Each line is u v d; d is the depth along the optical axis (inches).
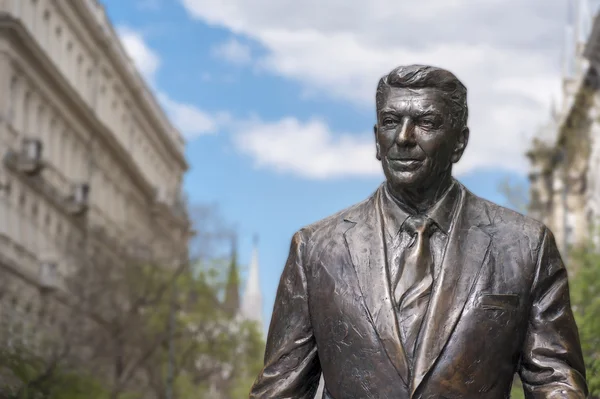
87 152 2108.8
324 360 138.2
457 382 131.7
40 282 1642.5
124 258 1455.5
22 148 1654.8
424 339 132.5
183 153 3115.2
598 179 1528.1
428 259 137.3
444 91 138.0
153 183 2760.8
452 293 134.6
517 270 136.6
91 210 2070.6
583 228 1631.4
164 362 1453.0
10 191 1606.8
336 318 137.2
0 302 1147.3
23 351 708.7
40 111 1851.6
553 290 137.7
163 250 1675.7
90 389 1160.8
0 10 1631.4
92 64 2164.1
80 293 1374.3
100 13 2226.9
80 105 1996.8
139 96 2511.1
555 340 136.0
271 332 144.6
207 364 1560.0
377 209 141.8
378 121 140.4
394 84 138.9
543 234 139.0
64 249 1690.5
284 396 140.6
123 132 2443.4
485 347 133.1
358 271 137.9
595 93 1496.1
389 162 138.9
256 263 5231.3
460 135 140.9
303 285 142.1
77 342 1277.1
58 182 1887.3
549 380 134.8
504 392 134.6
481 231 138.5
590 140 1498.5
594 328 474.9
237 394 1569.9
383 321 134.4
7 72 1627.7
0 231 1546.5
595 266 725.3
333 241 141.1
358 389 134.6
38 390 707.4
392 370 132.9
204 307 1524.4
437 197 140.3
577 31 1953.7
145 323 1392.7
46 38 1872.5
